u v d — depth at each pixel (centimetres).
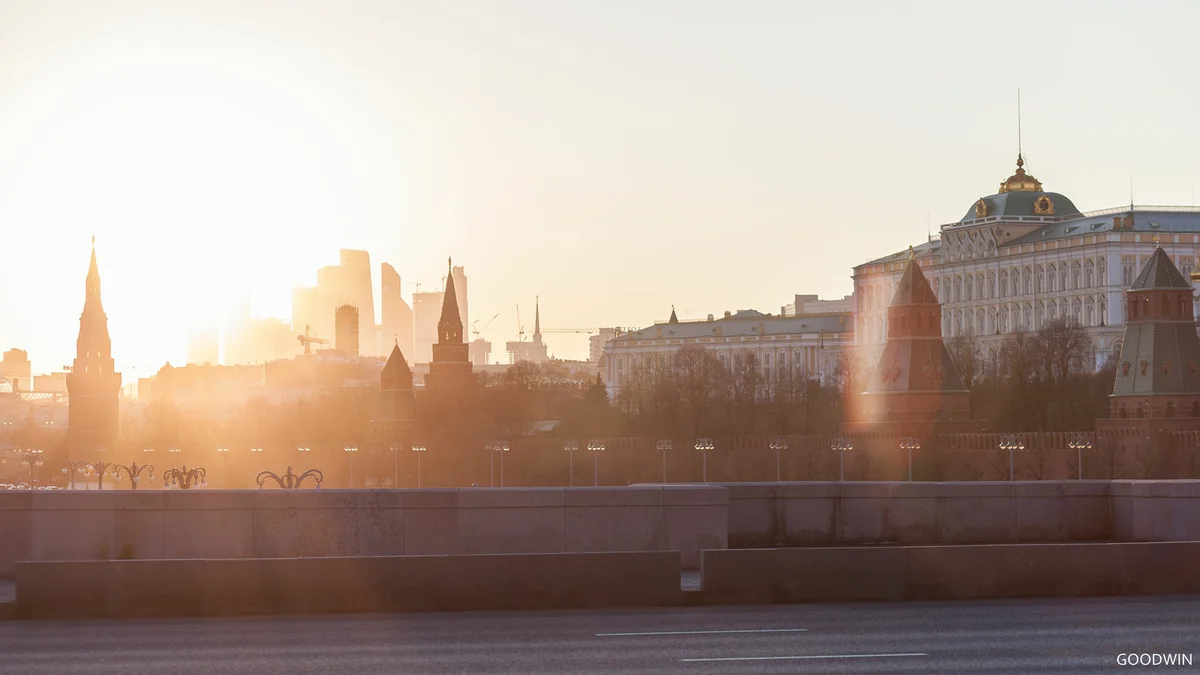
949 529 6475
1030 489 6506
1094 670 4003
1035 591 5269
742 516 6406
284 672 4022
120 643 4462
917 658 4169
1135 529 6397
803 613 4953
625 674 3984
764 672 3997
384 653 4284
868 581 5194
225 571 4978
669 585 5112
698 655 4231
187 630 4678
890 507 6469
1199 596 5278
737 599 5150
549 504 6041
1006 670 4006
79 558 5900
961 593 5228
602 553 5106
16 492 5931
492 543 6016
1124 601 5181
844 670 4012
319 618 4894
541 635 4562
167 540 5934
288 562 5000
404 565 5031
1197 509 6219
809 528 6438
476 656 4234
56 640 4516
